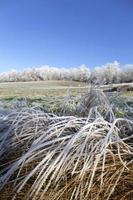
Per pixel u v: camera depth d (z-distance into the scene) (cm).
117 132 291
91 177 244
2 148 301
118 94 435
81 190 245
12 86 3412
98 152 262
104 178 255
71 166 258
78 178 250
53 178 254
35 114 316
